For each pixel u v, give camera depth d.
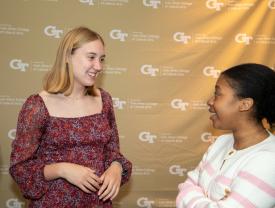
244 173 1.12
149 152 2.53
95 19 2.43
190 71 2.52
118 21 2.45
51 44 2.41
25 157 1.47
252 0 2.52
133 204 2.53
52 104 1.56
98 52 1.56
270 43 2.54
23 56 2.40
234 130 1.26
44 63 2.41
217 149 1.38
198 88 2.53
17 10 2.38
